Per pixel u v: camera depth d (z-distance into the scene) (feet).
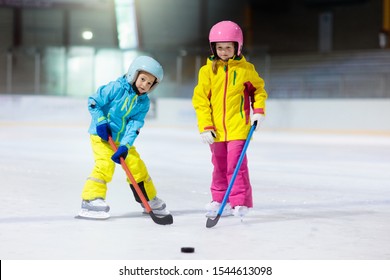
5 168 35.47
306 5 128.26
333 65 108.47
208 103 19.99
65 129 85.81
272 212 21.57
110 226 18.66
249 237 17.25
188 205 22.88
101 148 19.81
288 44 130.93
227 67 19.66
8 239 16.65
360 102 80.53
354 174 35.04
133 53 112.98
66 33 126.11
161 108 94.43
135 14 119.44
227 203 20.42
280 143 61.41
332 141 65.82
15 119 99.96
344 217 20.85
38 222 19.16
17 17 123.85
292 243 16.57
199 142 61.77
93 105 19.42
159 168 36.45
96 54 112.57
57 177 31.37
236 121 19.75
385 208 23.02
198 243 16.38
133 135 19.29
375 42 124.36
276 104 86.22
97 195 19.77
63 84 114.21
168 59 114.11
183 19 129.29
